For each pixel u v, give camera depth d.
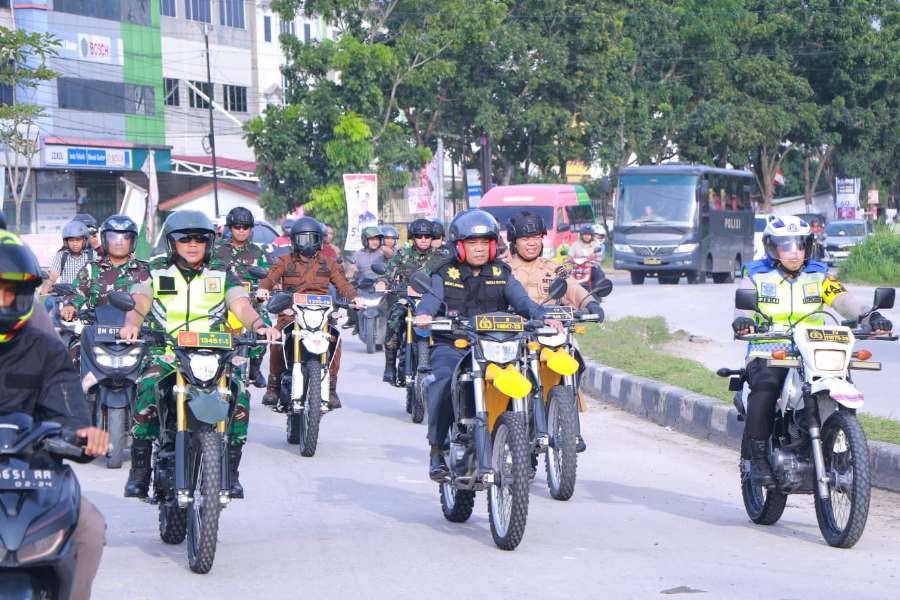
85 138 58.50
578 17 62.56
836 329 8.83
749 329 9.15
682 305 34.81
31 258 5.17
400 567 8.10
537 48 60.44
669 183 47.62
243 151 71.06
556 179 66.56
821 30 74.50
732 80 72.75
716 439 13.97
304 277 14.61
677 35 69.62
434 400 9.38
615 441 14.05
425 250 16.97
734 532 9.34
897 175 85.44
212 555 7.84
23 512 4.89
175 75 66.44
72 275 15.88
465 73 58.44
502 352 8.79
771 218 9.56
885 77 77.12
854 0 74.81
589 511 10.21
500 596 7.31
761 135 70.94
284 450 13.55
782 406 9.10
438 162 51.59
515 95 61.66
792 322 9.48
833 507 9.03
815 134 74.62
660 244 47.09
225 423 8.52
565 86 61.66
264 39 72.19
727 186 51.59
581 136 63.19
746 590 7.43
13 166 54.41
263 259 15.15
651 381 16.41
